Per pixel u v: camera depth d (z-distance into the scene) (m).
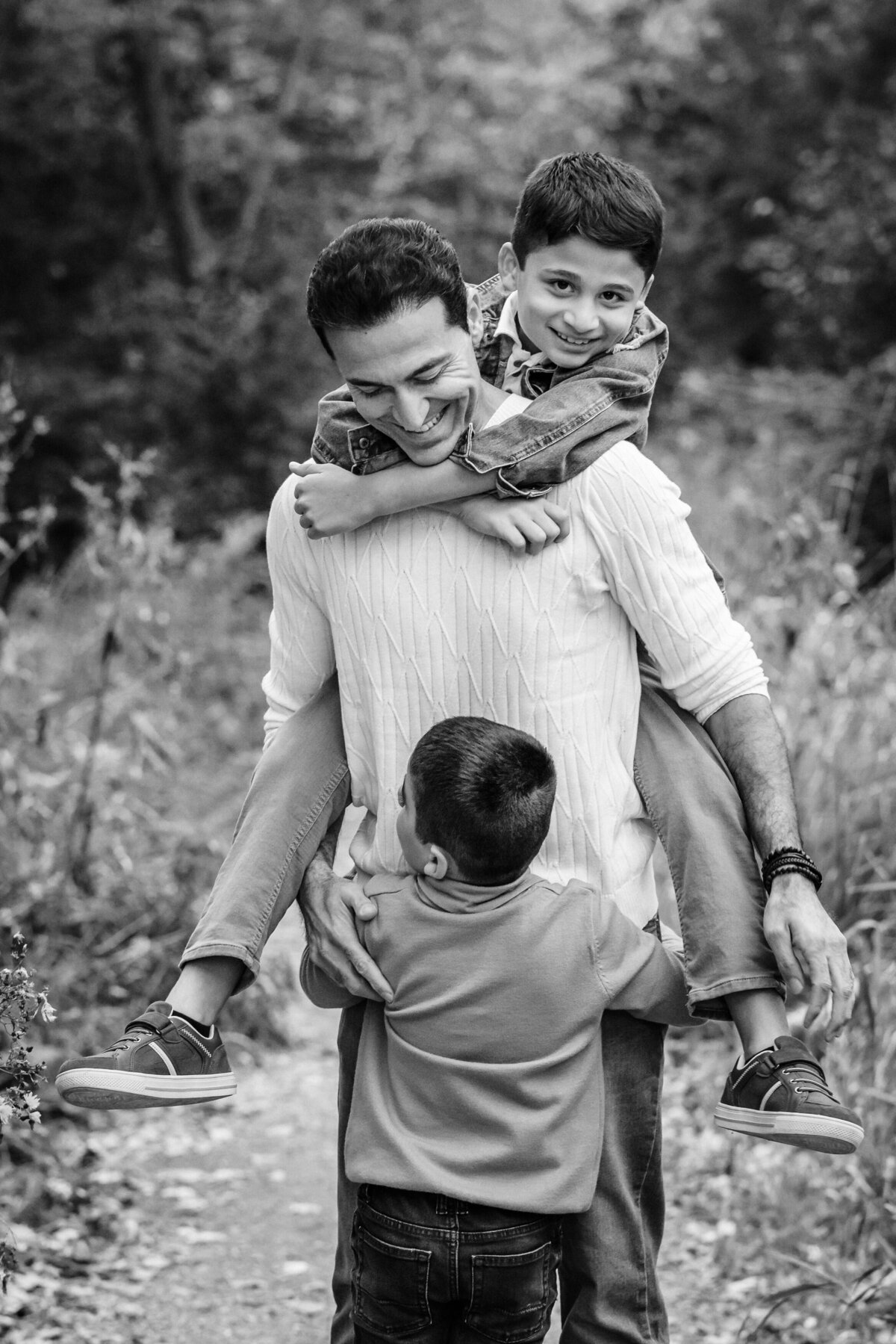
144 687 6.77
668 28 21.48
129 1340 3.41
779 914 2.19
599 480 2.22
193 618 8.77
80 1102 2.21
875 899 4.70
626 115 22.45
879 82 19.22
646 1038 2.34
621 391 2.25
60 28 15.66
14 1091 2.56
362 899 2.30
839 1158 3.93
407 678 2.29
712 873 2.25
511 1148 2.16
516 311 2.39
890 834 4.89
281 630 2.46
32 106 15.80
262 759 2.45
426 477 2.19
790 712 5.14
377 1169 2.19
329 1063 5.26
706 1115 4.45
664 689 2.39
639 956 2.26
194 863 5.56
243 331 15.64
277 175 18.48
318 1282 3.75
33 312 16.27
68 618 7.99
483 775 2.15
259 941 2.32
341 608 2.32
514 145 18.62
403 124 18.45
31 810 5.43
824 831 4.84
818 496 8.78
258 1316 3.57
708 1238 3.85
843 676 5.29
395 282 2.06
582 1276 2.33
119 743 6.46
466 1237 2.17
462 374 2.14
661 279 21.05
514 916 2.21
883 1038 3.99
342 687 2.37
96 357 15.92
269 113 18.31
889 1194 3.61
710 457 12.32
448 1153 2.18
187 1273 3.76
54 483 14.23
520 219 2.28
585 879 2.32
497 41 18.98
